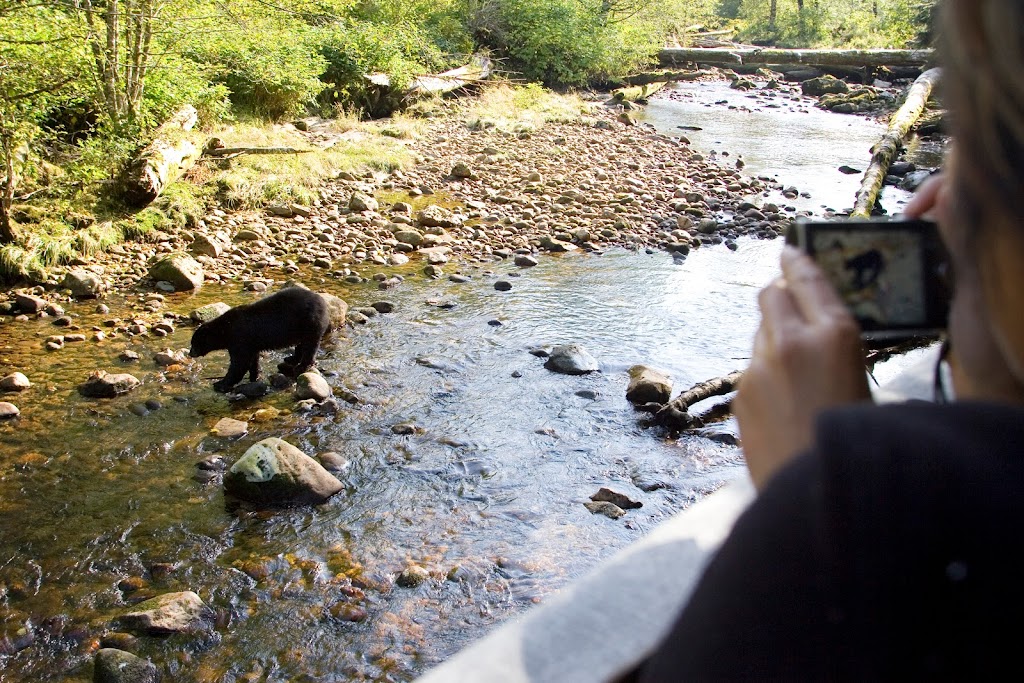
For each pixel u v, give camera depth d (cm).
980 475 53
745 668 60
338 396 738
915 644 54
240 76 1789
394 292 997
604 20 3028
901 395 123
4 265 956
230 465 627
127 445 652
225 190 1309
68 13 1177
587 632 96
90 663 445
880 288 85
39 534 544
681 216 1348
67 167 1148
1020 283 54
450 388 759
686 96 2870
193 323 888
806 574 59
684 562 102
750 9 5447
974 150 53
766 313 87
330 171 1496
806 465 62
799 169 1750
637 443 679
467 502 595
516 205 1397
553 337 876
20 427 670
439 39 2627
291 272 1054
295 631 471
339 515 576
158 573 512
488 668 94
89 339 838
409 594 502
